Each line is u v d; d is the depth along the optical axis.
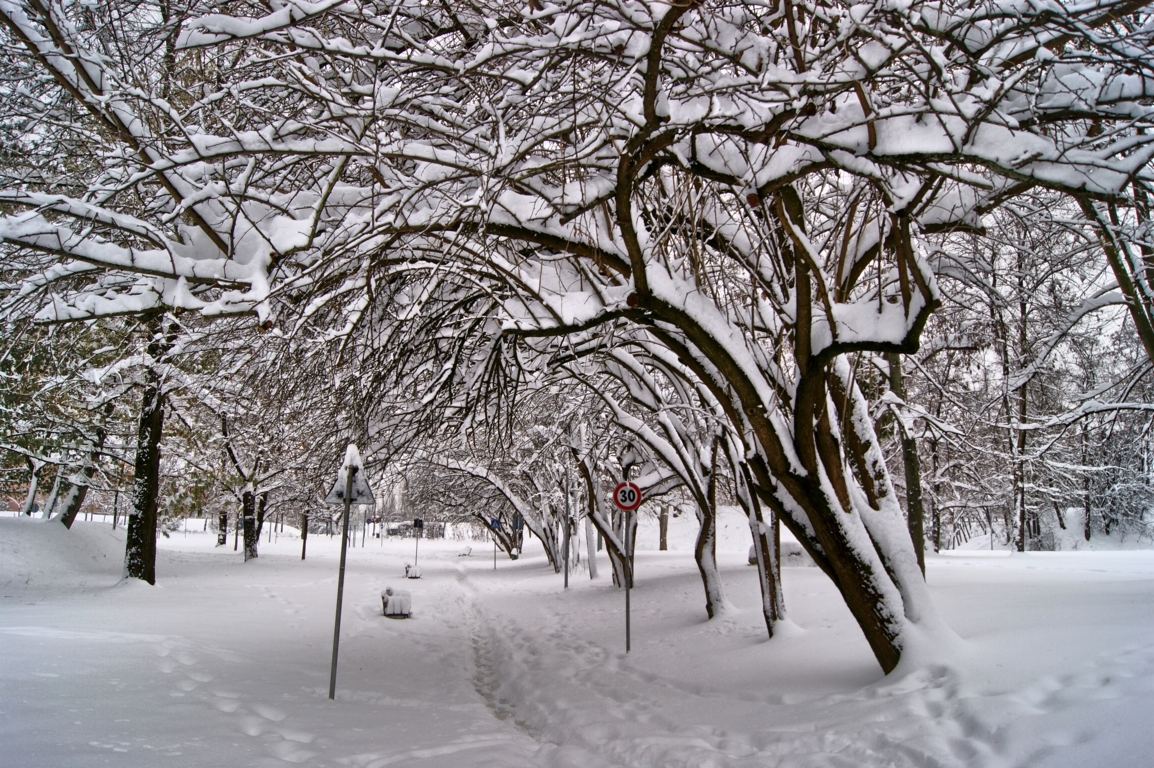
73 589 17.08
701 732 6.35
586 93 5.80
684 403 13.16
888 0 4.73
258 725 6.13
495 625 16.31
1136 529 32.25
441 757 5.68
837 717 5.99
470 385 10.17
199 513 25.97
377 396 9.99
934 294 6.05
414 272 8.41
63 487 26.12
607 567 33.16
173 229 7.69
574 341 9.85
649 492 21.61
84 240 6.22
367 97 7.11
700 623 13.04
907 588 7.27
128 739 5.19
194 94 7.74
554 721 7.45
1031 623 7.61
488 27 5.62
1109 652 5.95
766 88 5.45
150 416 18.86
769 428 7.16
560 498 28.86
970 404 16.33
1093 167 5.52
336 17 6.41
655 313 7.32
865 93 5.73
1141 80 5.72
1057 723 4.69
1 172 7.17
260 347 8.29
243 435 23.89
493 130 7.00
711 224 8.31
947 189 7.87
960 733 5.04
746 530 51.84
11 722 5.26
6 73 7.22
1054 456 20.66
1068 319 10.94
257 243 6.96
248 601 16.86
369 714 7.22
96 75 6.03
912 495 13.87
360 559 46.34
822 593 13.09
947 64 5.64
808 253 6.38
